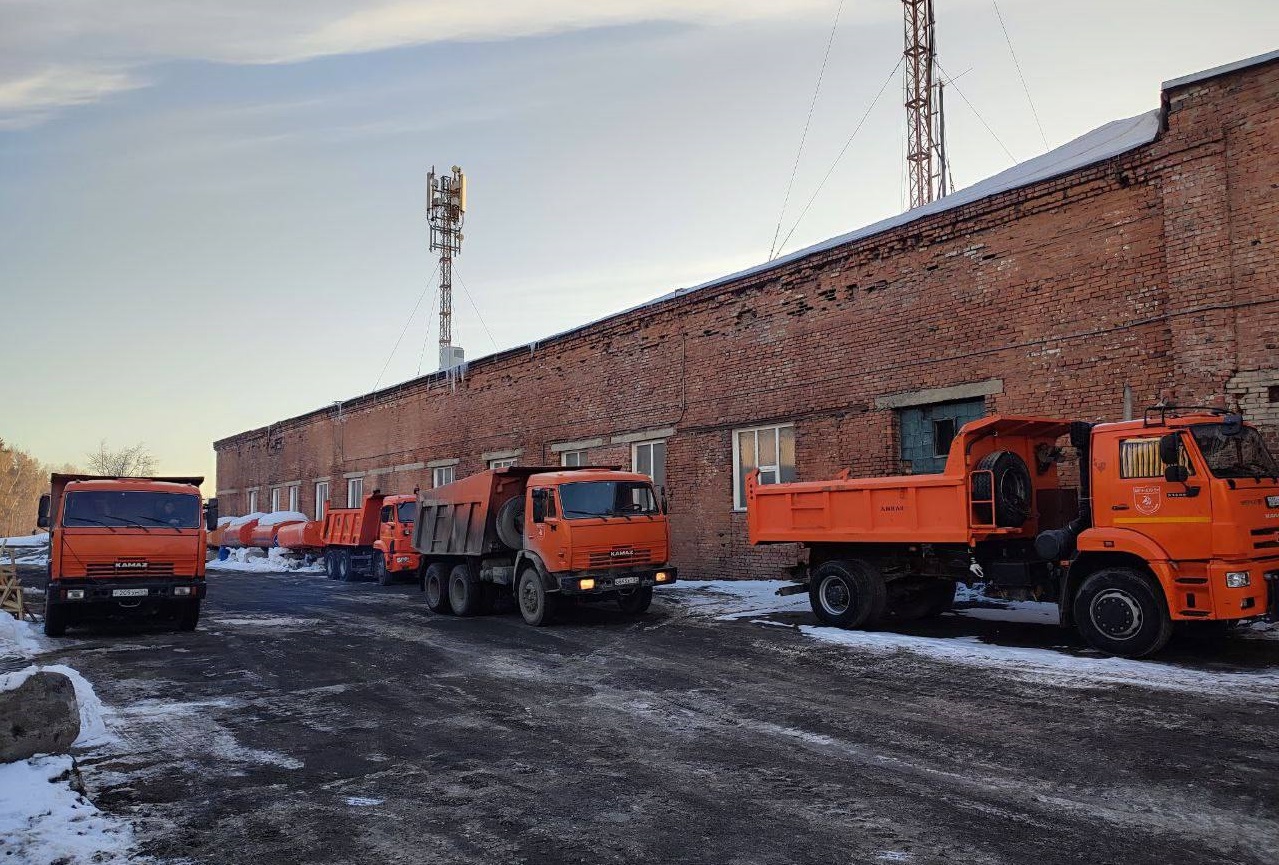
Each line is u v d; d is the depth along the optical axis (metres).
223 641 13.15
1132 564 9.86
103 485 14.25
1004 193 15.02
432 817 5.52
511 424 29.41
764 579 19.45
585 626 13.83
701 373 21.50
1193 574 9.21
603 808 5.61
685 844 4.98
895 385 16.81
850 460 17.62
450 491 16.94
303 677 10.22
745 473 20.36
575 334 26.02
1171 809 5.26
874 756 6.52
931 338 16.20
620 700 8.61
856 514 12.21
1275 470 9.95
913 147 28.53
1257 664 9.00
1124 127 18.17
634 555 14.34
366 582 26.12
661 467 22.88
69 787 5.88
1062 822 5.12
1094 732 6.88
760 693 8.67
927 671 9.32
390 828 5.34
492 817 5.49
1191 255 12.39
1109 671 8.87
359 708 8.59
